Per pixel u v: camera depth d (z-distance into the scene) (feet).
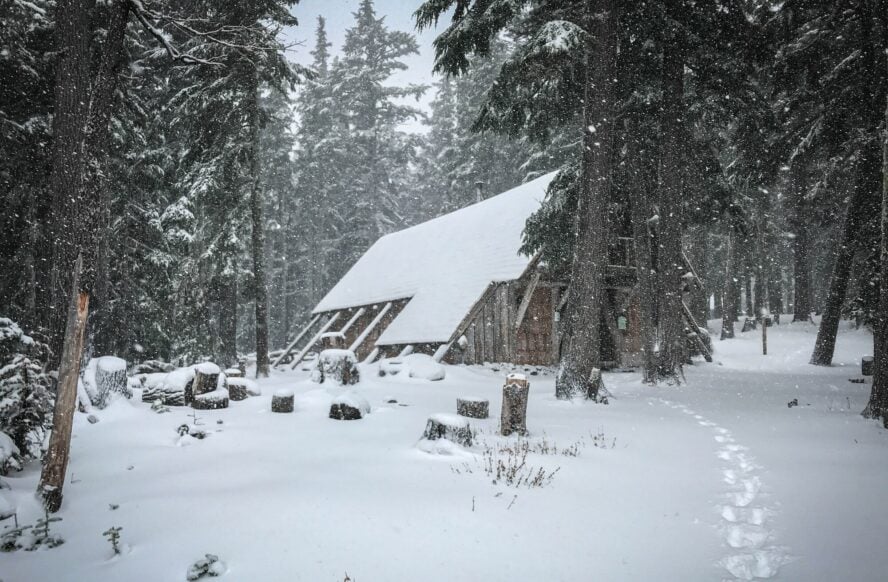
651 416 38.99
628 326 81.61
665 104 58.23
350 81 171.73
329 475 22.34
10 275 48.80
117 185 65.92
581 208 49.49
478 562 14.19
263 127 72.18
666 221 58.80
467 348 71.15
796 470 23.40
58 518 16.78
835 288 70.59
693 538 16.06
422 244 112.78
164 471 23.71
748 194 106.22
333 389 49.67
